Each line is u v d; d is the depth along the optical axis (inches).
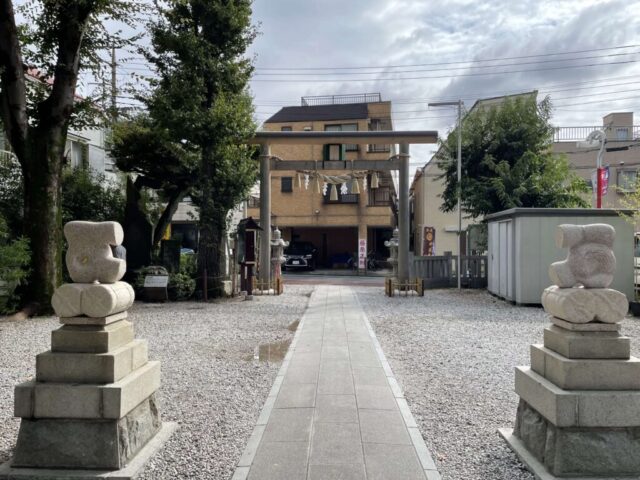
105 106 514.6
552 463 129.6
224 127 503.8
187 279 538.6
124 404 132.5
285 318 418.9
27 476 129.1
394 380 225.0
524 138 693.9
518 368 154.1
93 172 709.3
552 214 473.7
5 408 193.3
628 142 1101.7
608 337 131.9
